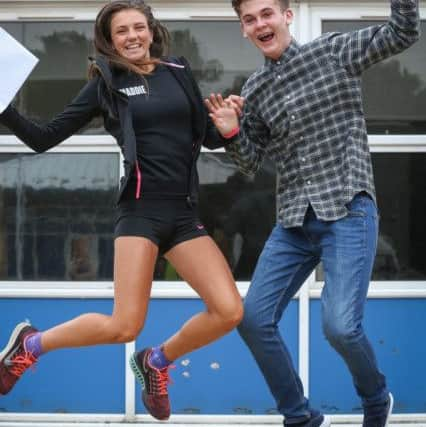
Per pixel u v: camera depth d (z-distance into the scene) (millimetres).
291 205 5500
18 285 7168
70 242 7188
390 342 7105
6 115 4973
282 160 5547
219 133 5438
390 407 5504
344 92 5352
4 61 4945
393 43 5176
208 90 7156
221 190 7156
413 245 7156
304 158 5406
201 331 5152
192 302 7117
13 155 7180
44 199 7199
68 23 7156
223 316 5066
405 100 7141
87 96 5246
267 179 7148
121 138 5133
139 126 5082
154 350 5406
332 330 5246
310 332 7094
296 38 7121
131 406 7117
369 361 5324
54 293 7133
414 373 7109
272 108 5484
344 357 5320
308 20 7117
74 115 5215
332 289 5305
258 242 7141
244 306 5590
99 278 7188
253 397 7117
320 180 5375
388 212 7156
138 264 5039
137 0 5293
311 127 5379
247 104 5637
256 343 5551
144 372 5410
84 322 5137
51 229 7195
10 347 5359
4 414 7141
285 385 5574
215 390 7117
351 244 5285
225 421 7102
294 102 5391
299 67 5410
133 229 5070
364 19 7117
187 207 5199
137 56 5133
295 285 5625
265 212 7148
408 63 7137
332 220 5320
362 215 5305
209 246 5191
